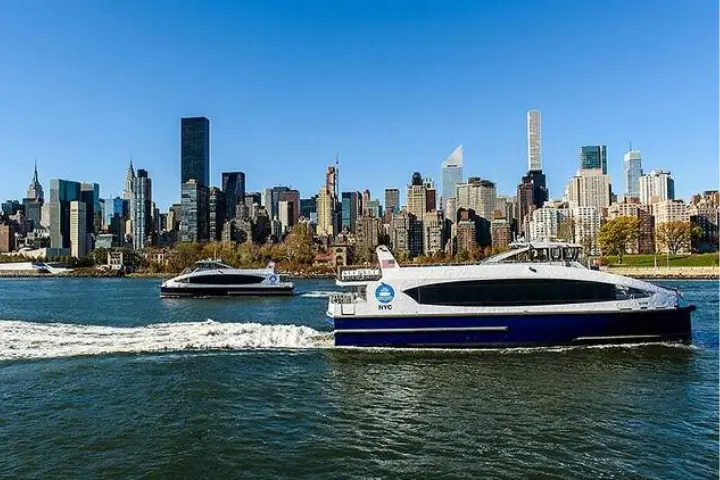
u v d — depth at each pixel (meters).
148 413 24.48
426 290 36.81
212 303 78.38
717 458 19.86
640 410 24.89
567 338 36.47
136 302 80.81
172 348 36.69
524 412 24.73
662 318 36.84
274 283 91.62
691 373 30.78
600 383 29.06
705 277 142.75
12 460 19.56
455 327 36.59
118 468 19.00
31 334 41.06
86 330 43.31
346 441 21.47
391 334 37.00
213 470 18.92
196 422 23.38
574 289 36.62
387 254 38.66
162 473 18.66
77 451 20.39
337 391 28.02
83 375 30.27
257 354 35.47
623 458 19.91
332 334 40.69
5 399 26.19
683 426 22.91
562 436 21.91
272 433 22.28
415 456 20.12
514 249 41.38
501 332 36.47
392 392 27.84
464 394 27.44
